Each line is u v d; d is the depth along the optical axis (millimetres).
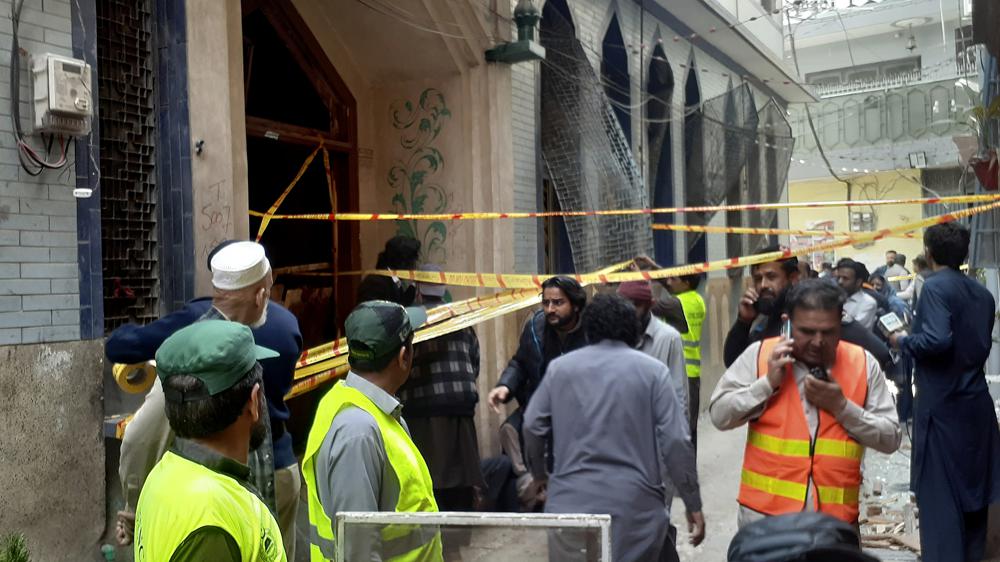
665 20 11891
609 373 3545
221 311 3193
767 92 17578
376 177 7582
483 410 7215
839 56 28844
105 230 4445
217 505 1837
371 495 2551
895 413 3432
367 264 7500
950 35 26797
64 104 3828
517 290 6918
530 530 2102
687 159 12844
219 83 4730
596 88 8922
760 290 5762
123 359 3250
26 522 3762
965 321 4926
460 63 7121
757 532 1337
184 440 1976
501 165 7355
